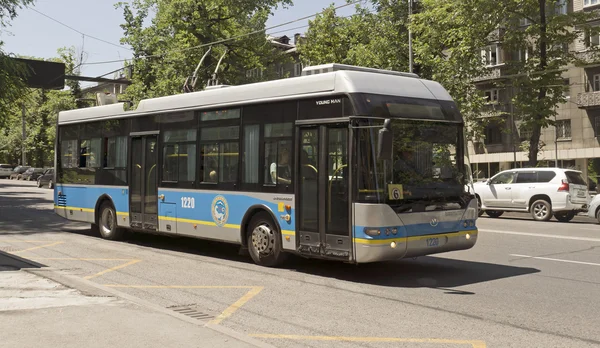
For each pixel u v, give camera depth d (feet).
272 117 34.96
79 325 20.47
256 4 141.49
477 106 98.27
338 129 31.07
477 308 24.95
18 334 19.36
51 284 28.53
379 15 120.67
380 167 29.96
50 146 248.52
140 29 145.79
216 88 40.09
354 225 29.91
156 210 43.73
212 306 25.53
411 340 20.13
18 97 86.58
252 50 141.59
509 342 19.88
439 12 95.40
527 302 26.03
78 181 53.16
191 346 18.15
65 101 227.81
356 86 30.81
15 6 82.89
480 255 40.32
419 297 27.20
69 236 52.65
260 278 32.14
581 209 71.05
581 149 132.67
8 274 31.37
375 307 25.18
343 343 19.81
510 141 145.69
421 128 31.89
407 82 33.17
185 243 47.75
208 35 134.31
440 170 32.30
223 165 38.19
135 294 28.02
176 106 42.50
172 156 42.52
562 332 21.13
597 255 39.86
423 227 30.91
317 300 26.61
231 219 37.37
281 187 34.06
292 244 33.37
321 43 137.80
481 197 77.56
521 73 88.58
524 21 106.93
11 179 244.01
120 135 48.14
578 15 86.53
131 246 45.91
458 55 93.81
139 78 144.66
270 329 21.66
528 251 42.01
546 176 72.18
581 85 131.95
